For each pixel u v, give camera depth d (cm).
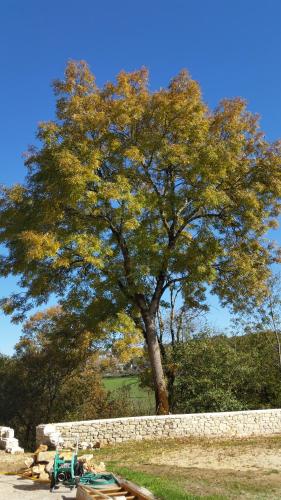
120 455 1747
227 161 2342
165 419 2166
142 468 1455
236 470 1412
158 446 1936
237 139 2467
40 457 1446
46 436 1844
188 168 2395
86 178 2172
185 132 2422
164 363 3075
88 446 1948
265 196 2506
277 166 2514
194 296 2680
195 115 2434
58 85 2498
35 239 2100
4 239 2378
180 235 2595
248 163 2552
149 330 2542
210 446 1914
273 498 1087
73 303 2406
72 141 2325
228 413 2294
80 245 2170
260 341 3528
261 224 2531
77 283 2439
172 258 2464
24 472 1427
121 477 1271
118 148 2377
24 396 3772
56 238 2205
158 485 1144
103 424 2034
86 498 1030
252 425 2333
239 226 2559
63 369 3741
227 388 2972
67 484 1216
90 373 3972
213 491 1142
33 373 3791
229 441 2070
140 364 3366
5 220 2414
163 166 2452
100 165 2381
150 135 2406
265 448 1833
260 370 3284
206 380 2848
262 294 2589
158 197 2428
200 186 2364
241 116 2642
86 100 2430
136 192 2402
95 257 2223
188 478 1295
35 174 2448
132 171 2394
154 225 2436
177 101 2430
